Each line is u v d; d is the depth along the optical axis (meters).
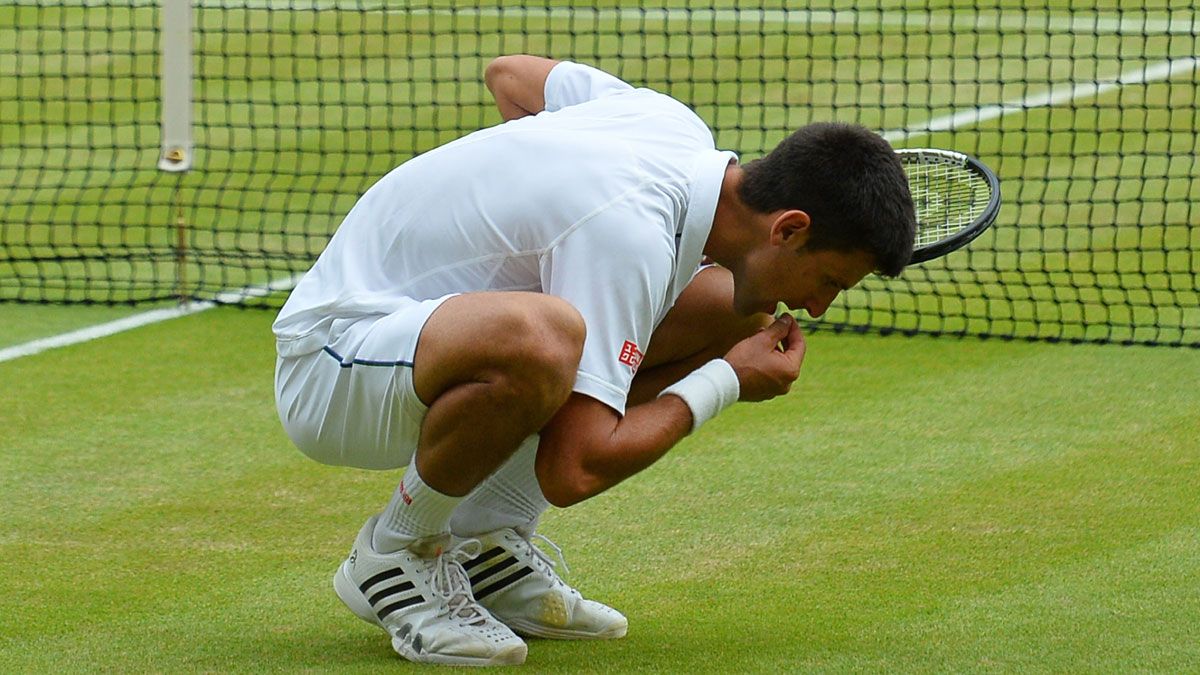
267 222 28.52
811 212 10.57
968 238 12.30
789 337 11.40
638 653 11.74
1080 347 21.00
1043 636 11.93
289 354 11.27
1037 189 29.06
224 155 32.59
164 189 30.38
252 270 25.70
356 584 11.69
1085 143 31.78
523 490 11.98
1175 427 17.61
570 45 41.06
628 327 10.60
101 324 22.61
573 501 10.79
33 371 20.27
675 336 12.34
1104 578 13.24
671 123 11.28
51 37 41.34
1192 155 27.95
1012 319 22.28
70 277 25.20
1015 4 42.84
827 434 17.58
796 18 42.59
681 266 10.89
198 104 36.31
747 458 16.80
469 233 10.86
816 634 12.09
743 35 41.25
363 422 11.09
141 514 15.28
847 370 20.16
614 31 41.84
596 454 10.59
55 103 36.44
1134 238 26.23
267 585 13.42
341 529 14.91
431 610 11.47
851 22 42.12
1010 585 13.14
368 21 43.38
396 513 11.37
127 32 41.59
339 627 12.40
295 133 34.28
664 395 10.95
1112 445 17.05
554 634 12.03
